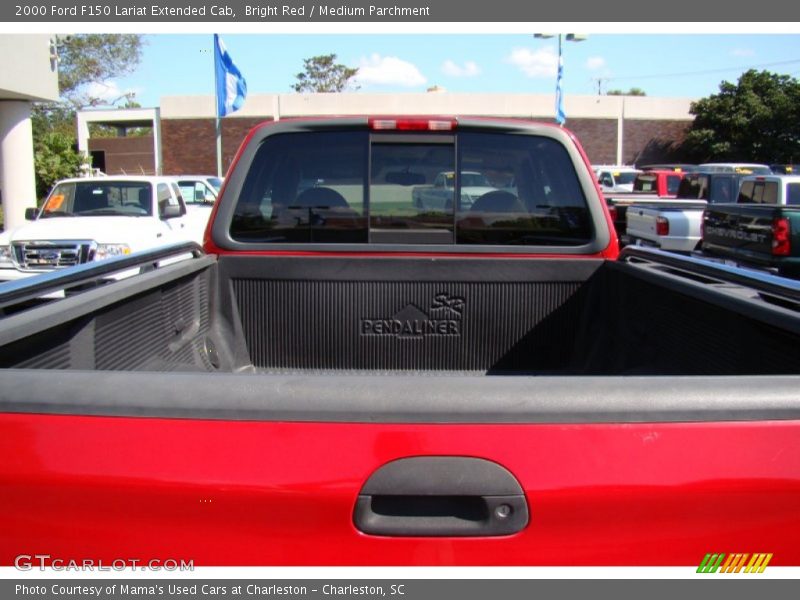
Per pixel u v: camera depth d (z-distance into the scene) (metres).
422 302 3.26
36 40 16.06
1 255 8.68
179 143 37.38
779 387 1.29
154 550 1.22
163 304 2.65
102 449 1.22
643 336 2.77
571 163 3.24
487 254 3.23
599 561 1.22
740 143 35.94
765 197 11.00
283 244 3.24
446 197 3.27
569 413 1.25
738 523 1.23
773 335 1.85
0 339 1.60
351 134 3.26
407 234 3.28
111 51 40.78
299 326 3.27
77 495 1.21
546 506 1.21
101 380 1.29
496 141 3.27
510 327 3.27
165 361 2.64
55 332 1.92
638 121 37.66
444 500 1.24
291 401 1.26
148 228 9.35
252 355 3.30
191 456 1.22
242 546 1.22
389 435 1.24
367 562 1.22
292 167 3.27
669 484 1.21
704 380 1.31
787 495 1.23
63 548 1.22
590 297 3.25
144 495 1.20
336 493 1.21
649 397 1.27
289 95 36.22
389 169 3.27
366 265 3.22
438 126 3.22
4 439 1.23
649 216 11.78
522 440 1.24
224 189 3.23
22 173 16.94
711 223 9.12
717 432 1.25
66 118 42.09
